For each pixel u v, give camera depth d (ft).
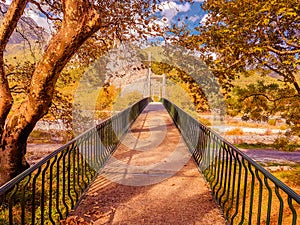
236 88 30.55
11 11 22.09
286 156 53.11
